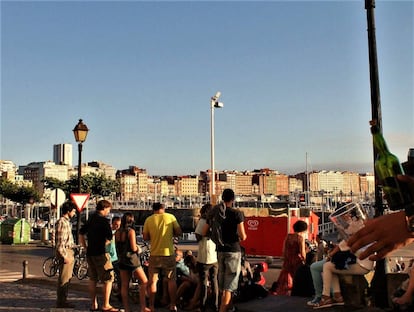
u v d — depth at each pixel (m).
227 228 8.73
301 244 10.68
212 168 35.44
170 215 9.82
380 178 2.30
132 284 12.00
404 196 1.93
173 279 9.73
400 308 3.87
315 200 111.94
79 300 11.55
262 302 9.65
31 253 28.78
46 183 89.75
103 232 9.98
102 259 9.98
